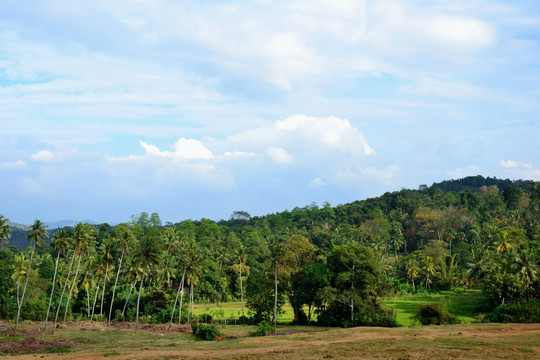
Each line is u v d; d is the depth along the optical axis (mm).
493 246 142625
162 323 96500
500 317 69125
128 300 110312
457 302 116312
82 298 115312
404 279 162250
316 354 36844
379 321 78375
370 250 83875
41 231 76688
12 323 88500
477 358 32312
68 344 57531
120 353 43719
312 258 91625
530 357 32719
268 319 89062
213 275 149250
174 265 137500
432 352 35594
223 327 81875
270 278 88188
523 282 92375
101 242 168125
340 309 83688
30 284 105250
